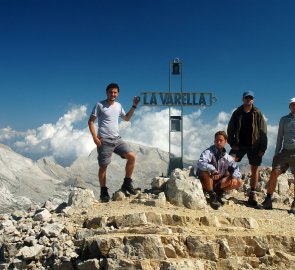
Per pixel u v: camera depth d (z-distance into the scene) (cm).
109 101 451
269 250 342
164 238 338
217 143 438
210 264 330
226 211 428
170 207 414
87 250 338
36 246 353
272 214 437
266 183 556
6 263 355
